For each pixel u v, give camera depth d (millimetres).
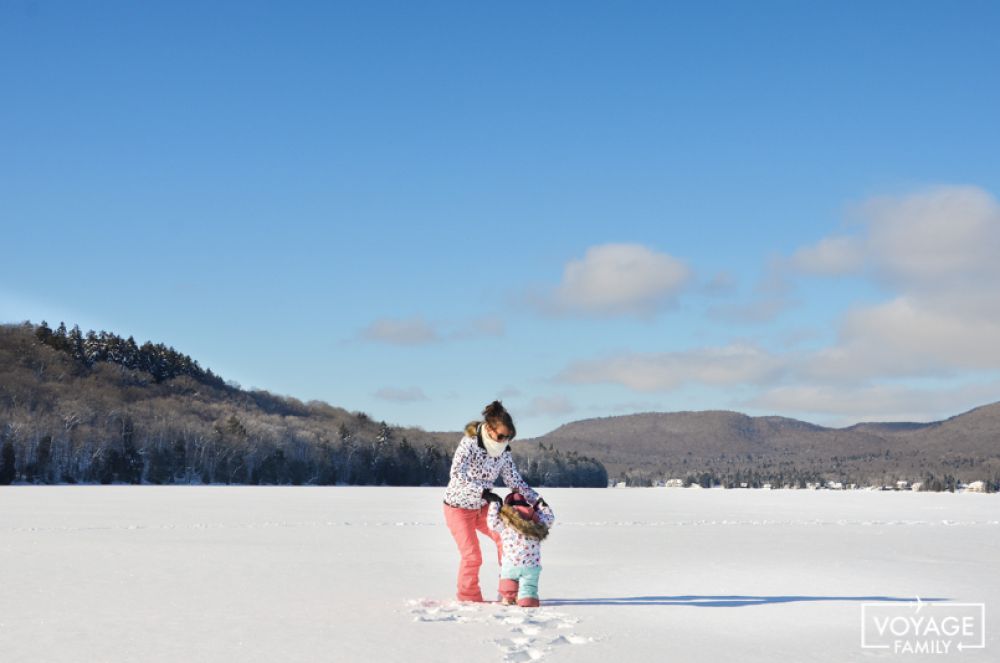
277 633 7180
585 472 174375
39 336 164750
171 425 132875
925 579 11875
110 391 146875
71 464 114000
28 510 31734
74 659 6207
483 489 9031
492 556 14766
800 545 18250
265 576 11695
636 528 24578
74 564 13102
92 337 175250
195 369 189250
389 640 6836
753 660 6270
